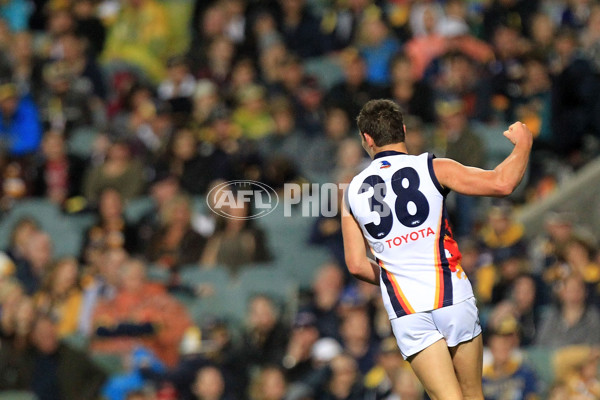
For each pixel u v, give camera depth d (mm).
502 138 46344
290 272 44312
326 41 58750
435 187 18828
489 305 39531
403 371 35344
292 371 37875
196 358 37781
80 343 40188
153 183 48750
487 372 35938
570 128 46750
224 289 43000
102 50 61719
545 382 36188
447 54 50781
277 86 53156
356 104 49250
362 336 37500
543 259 41406
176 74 55000
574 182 44031
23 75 55781
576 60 46812
